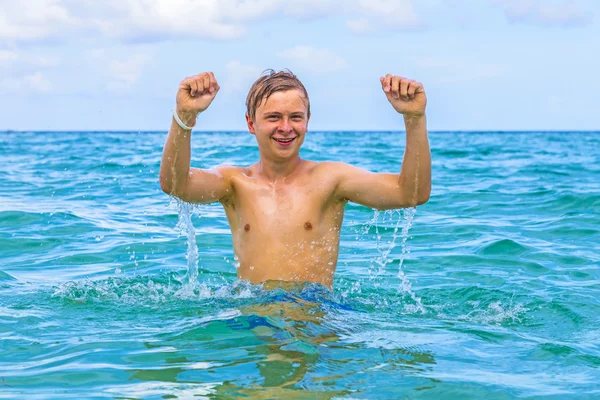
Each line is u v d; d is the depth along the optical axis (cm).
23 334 373
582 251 636
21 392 291
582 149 2569
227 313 394
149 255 638
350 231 746
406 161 405
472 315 428
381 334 368
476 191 1050
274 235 440
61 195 1024
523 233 728
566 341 371
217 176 447
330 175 446
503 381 305
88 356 335
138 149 2262
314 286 432
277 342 347
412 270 578
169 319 403
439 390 293
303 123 440
